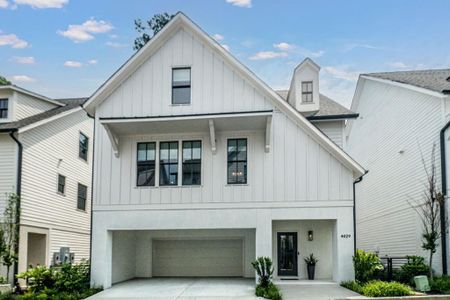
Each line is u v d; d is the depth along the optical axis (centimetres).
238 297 1334
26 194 1778
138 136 1630
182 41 1620
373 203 2441
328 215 1519
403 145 2006
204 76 1592
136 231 1955
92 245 1562
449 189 1606
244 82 1577
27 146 1809
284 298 1280
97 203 1588
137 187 1587
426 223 1734
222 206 1549
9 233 1636
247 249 1897
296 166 1548
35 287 1418
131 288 1554
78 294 1388
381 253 2291
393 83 2052
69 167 2217
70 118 2234
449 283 1391
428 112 1756
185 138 1614
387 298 1242
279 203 1533
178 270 1956
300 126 1564
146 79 1612
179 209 1561
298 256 1777
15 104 1927
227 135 1600
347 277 1502
